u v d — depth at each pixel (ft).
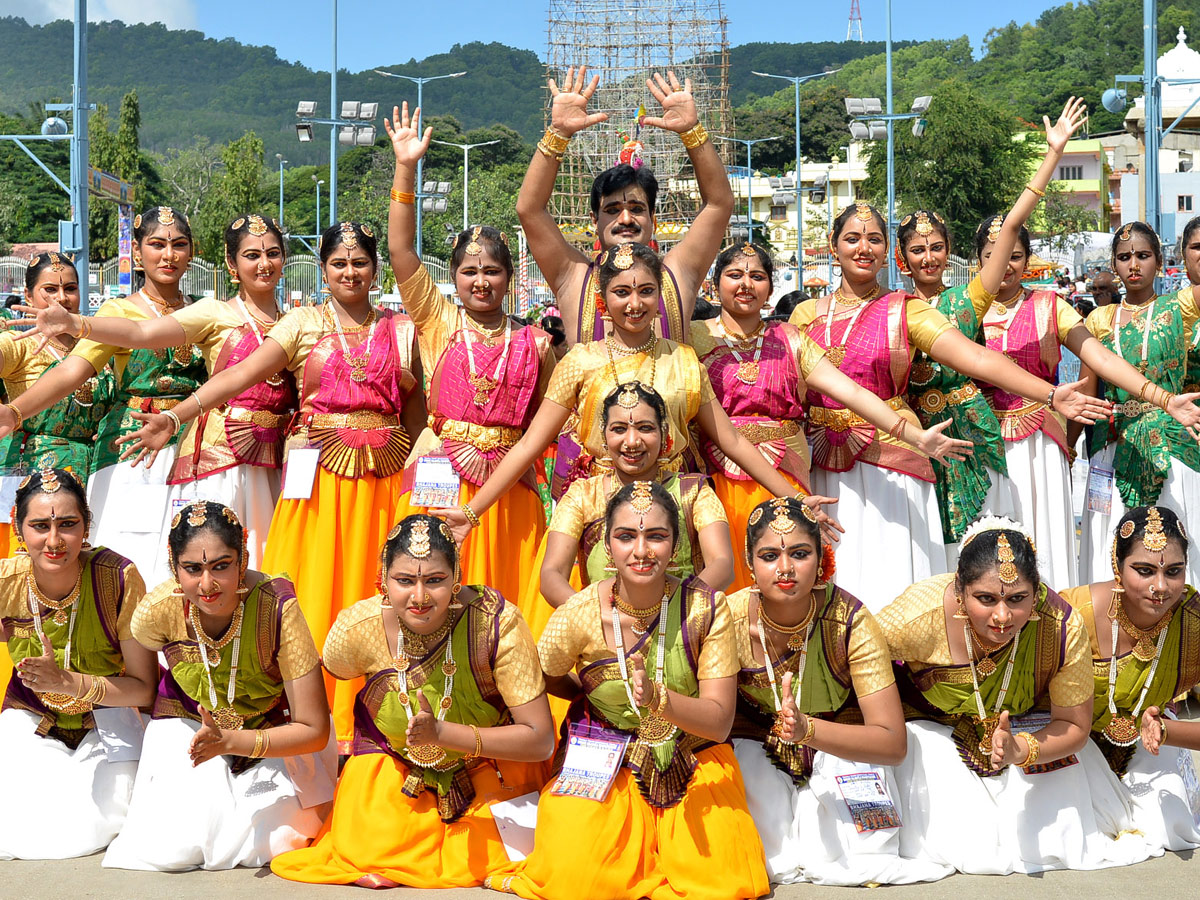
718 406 15.61
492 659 13.33
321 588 16.62
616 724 13.55
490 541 16.30
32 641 14.51
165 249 18.35
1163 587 13.50
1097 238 161.99
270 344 17.02
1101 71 349.00
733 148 202.90
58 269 18.93
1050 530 18.30
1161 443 18.74
